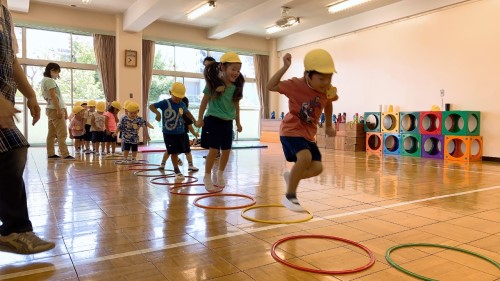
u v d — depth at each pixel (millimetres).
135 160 6129
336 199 3377
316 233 2355
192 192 3623
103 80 10148
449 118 7648
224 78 3570
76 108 7594
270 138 12172
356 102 10016
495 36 7066
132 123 6059
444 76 7922
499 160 7023
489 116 7195
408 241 2215
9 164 1774
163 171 5180
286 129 2586
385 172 5227
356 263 1853
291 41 12227
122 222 2557
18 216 1841
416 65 8469
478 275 1721
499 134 7047
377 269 1773
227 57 3523
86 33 10039
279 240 2125
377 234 2346
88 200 3236
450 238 2279
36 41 9633
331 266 1811
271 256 1933
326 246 2096
